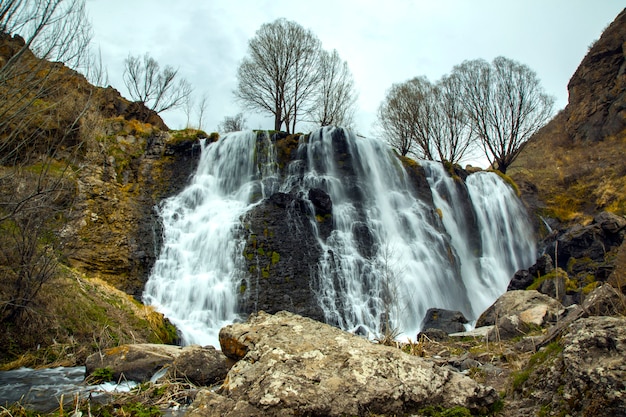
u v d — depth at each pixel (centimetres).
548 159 3656
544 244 2708
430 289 2020
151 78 3086
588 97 3838
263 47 3362
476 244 2592
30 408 617
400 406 443
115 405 567
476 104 3531
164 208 1975
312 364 486
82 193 1725
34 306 995
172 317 1567
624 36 3762
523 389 476
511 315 1043
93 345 1005
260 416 418
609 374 376
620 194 2861
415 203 2447
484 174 2941
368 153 2497
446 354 874
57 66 866
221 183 2238
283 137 2489
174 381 654
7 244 979
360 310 1791
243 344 586
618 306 678
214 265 1802
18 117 857
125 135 2144
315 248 1916
